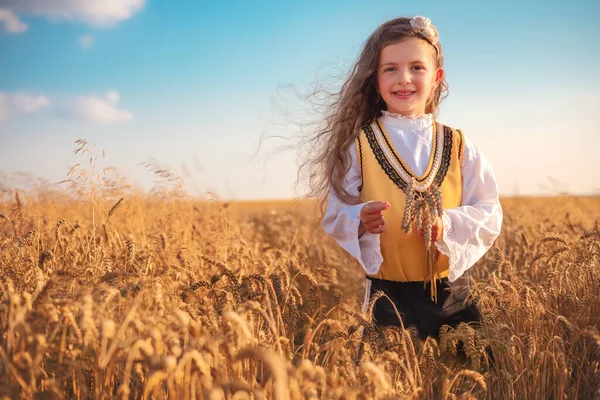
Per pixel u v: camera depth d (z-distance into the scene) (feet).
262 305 9.90
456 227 10.47
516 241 18.49
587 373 9.55
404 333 8.91
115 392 8.29
